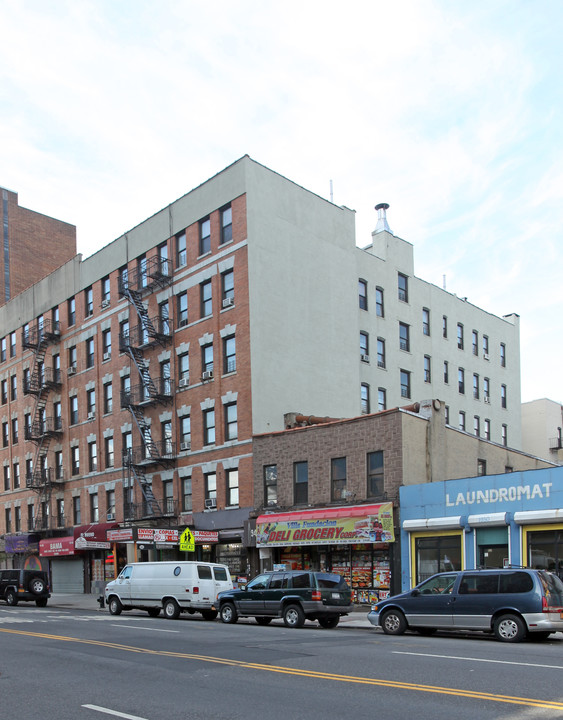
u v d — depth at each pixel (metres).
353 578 29.41
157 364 40.22
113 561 40.91
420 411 30.53
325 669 11.98
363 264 44.09
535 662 12.39
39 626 21.03
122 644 15.95
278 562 32.16
